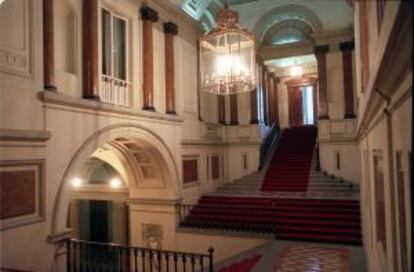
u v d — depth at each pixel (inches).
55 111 284.5
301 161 588.7
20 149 253.0
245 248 405.1
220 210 460.8
